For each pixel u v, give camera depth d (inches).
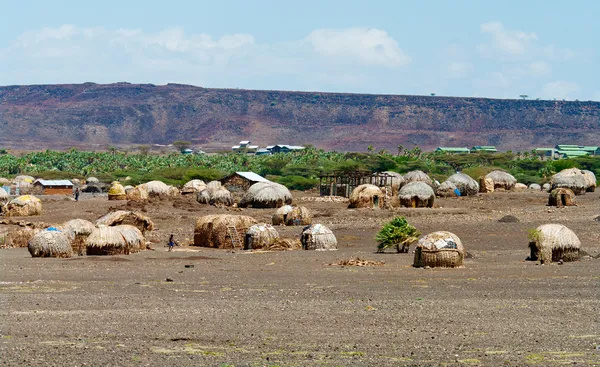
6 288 1856.5
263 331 1362.0
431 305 1608.0
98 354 1195.9
